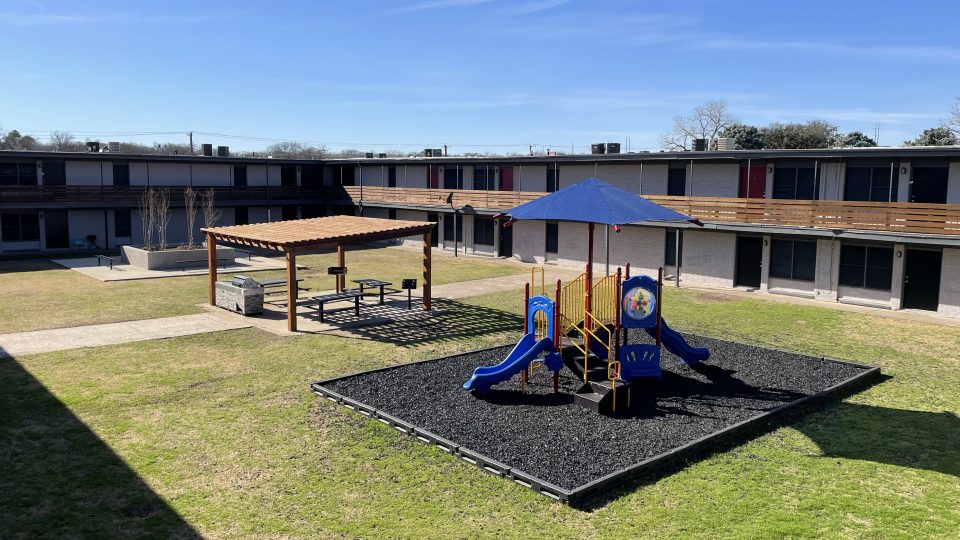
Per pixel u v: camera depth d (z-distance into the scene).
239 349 18.20
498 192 39.25
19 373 15.78
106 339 19.20
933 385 15.55
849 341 19.83
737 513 9.31
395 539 8.60
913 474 10.69
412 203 44.78
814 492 10.00
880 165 25.48
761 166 28.98
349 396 14.02
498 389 14.67
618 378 13.71
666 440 11.69
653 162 32.66
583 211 14.26
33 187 39.69
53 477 10.34
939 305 23.75
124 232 44.62
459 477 10.38
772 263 28.36
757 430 12.54
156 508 9.40
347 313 23.23
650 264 32.78
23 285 28.95
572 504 9.46
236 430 12.29
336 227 23.56
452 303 25.48
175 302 25.11
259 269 34.50
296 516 9.19
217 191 46.34
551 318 14.47
